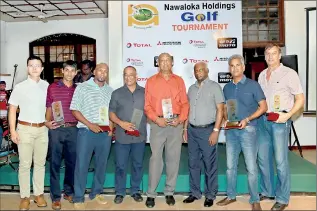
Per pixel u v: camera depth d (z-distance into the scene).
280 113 2.91
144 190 3.55
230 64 3.04
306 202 3.31
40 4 6.75
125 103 3.16
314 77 6.18
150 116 3.07
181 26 5.34
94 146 3.16
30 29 8.34
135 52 5.37
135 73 3.20
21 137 2.99
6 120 4.54
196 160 3.26
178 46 5.36
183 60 5.36
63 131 3.12
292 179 3.51
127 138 3.18
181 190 3.55
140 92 3.22
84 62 4.82
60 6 6.93
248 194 3.51
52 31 8.27
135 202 3.35
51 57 8.45
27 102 2.99
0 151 4.29
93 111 3.10
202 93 3.14
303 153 5.93
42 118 3.06
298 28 6.24
